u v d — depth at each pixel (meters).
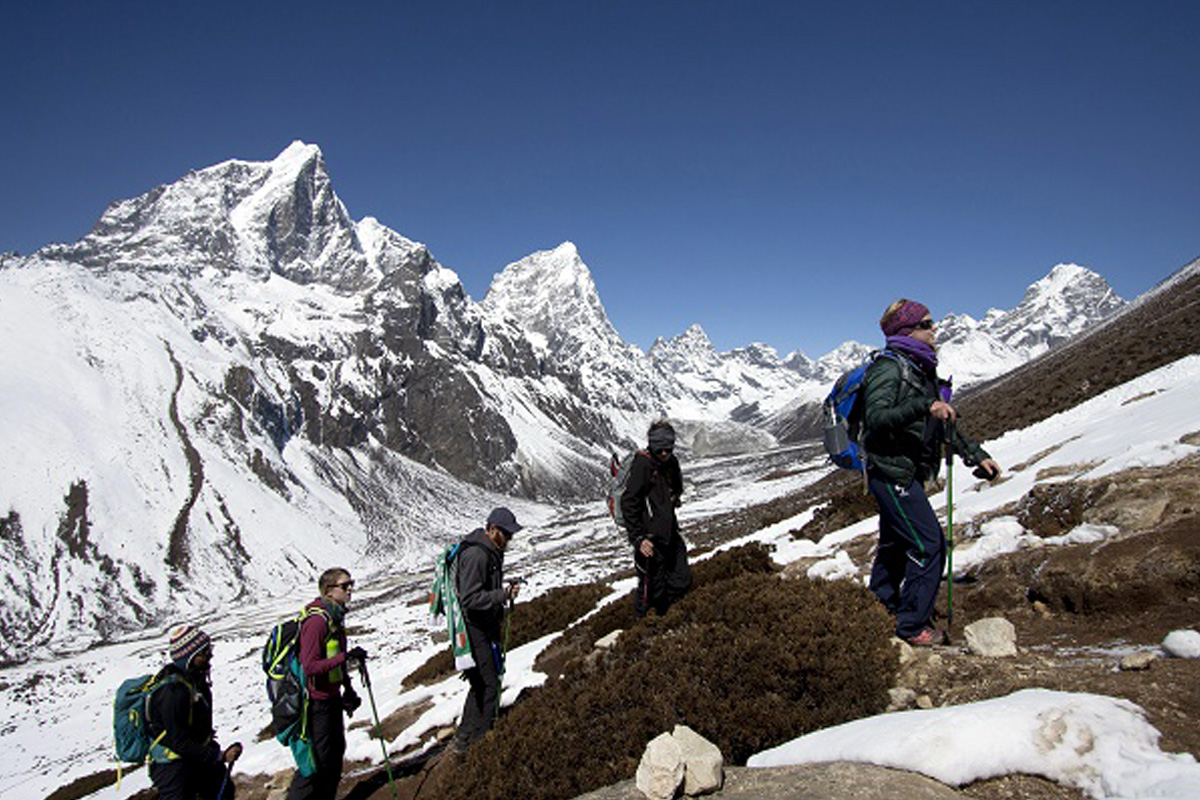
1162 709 3.87
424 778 8.57
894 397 5.29
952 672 5.29
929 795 3.67
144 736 7.10
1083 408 22.88
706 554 22.94
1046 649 5.70
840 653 5.65
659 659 6.60
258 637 79.00
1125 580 6.06
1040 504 8.49
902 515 5.64
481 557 7.89
